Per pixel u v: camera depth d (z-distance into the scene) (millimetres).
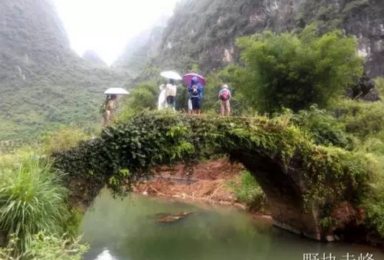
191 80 12727
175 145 10109
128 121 9898
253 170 12961
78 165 9062
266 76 18266
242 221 15523
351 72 19078
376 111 18984
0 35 86438
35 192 7129
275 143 11336
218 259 10734
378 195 11547
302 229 12969
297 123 15219
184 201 20781
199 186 22594
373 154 13148
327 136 15125
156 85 35125
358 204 11859
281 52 18109
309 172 11820
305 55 17797
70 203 8758
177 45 69000
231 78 20641
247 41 19953
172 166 10602
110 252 11375
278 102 18234
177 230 14289
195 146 10398
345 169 11961
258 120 11367
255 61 18297
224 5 58625
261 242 12398
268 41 18781
